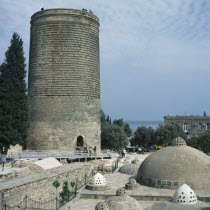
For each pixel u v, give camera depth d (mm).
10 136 36312
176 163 22875
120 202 16281
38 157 41125
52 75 48438
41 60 48969
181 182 21984
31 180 22391
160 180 22500
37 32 49812
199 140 66688
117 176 28312
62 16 48719
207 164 23078
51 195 24562
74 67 48781
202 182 22000
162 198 20172
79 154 46406
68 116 48312
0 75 37656
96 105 51500
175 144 25109
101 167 37500
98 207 14234
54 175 25344
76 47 49031
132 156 56688
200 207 14328
